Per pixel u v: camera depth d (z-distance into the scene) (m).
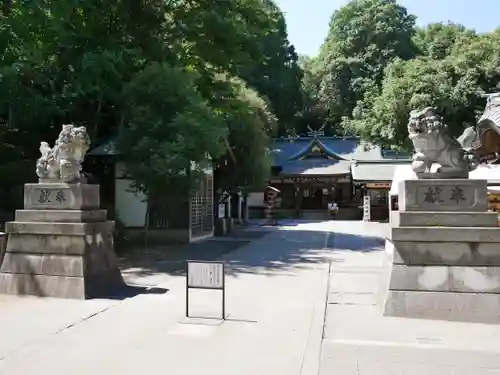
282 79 48.06
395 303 7.41
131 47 17.39
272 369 5.19
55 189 9.04
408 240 7.38
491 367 5.22
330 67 50.88
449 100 29.02
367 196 35.31
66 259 8.80
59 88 16.23
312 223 33.09
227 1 18.34
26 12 13.92
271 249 17.12
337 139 46.00
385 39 49.75
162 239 19.58
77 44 15.90
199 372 5.11
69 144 9.05
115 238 18.03
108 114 18.44
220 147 16.02
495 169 13.55
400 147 34.97
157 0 17.52
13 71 13.91
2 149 16.47
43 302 8.30
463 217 7.36
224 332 6.57
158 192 15.96
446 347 5.89
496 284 7.11
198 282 7.40
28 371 5.12
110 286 9.43
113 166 19.36
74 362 5.40
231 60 19.72
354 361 5.42
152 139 15.05
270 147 28.42
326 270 12.18
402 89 30.70
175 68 16.48
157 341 6.16
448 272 7.27
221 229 23.64
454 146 7.66
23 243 9.05
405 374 5.04
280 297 8.87
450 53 34.88
